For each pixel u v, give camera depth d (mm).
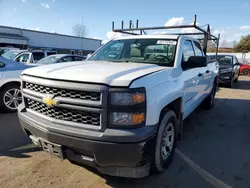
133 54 3756
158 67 3049
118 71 2494
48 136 2449
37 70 2736
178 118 3391
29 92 2734
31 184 2686
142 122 2270
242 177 2953
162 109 2715
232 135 4469
